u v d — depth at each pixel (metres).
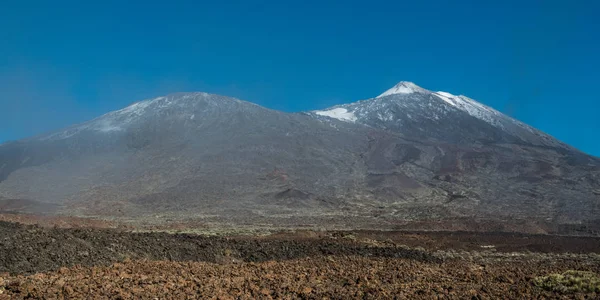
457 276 21.08
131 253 22.19
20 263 17.97
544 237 50.62
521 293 16.88
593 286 17.66
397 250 32.28
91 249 21.17
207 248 25.64
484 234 52.81
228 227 51.50
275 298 14.49
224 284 16.14
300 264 23.81
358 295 15.07
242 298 14.11
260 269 20.80
